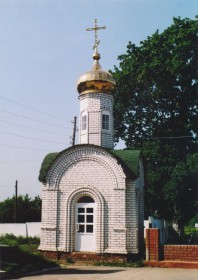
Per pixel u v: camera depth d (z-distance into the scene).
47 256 22.17
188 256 19.56
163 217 37.09
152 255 20.00
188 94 37.19
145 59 38.00
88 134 25.23
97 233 21.70
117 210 21.78
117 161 22.25
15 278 15.31
